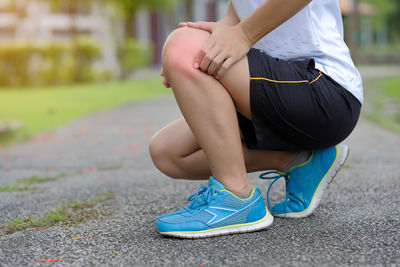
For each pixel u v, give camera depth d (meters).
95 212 1.81
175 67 1.35
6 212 1.90
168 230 1.37
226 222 1.39
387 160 2.83
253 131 1.45
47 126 5.47
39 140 4.48
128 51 15.22
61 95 9.68
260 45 1.48
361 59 20.73
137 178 2.59
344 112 1.38
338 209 1.70
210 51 1.31
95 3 14.94
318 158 1.54
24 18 15.72
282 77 1.33
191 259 1.22
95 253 1.31
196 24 1.40
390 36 30.98
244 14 1.52
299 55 1.44
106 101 8.36
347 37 20.45
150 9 15.93
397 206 1.71
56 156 3.61
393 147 3.34
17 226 1.64
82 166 3.16
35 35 15.69
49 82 13.05
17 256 1.31
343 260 1.18
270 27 1.33
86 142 4.27
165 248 1.31
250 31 1.33
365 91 7.99
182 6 21.47
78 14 16.08
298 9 1.32
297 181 1.56
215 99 1.34
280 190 2.11
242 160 1.41
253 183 2.31
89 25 16.34
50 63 13.01
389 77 10.66
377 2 28.33
